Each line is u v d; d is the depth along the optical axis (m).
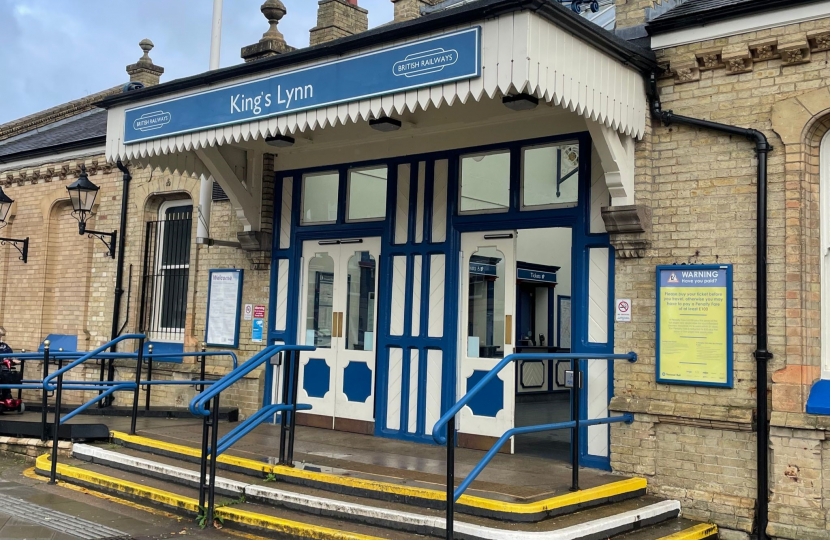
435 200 8.66
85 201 11.65
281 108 7.43
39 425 9.06
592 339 7.48
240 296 10.33
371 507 6.07
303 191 9.94
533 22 5.85
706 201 6.94
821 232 6.68
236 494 6.77
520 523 5.64
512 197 8.05
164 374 11.12
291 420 7.13
